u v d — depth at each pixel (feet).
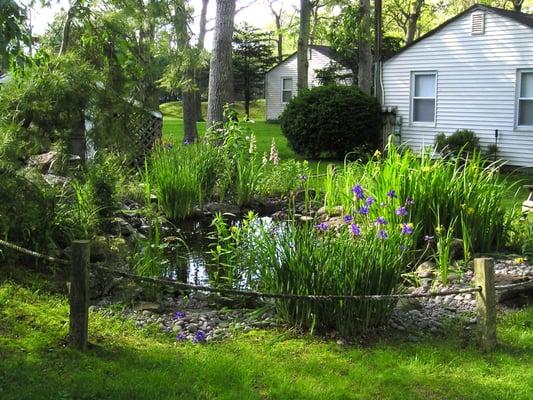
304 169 35.55
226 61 42.39
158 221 23.11
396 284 13.98
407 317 14.57
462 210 19.53
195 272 19.51
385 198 19.60
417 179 19.81
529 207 23.22
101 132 20.04
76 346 11.79
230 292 12.15
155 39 43.47
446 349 12.60
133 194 28.25
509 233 20.99
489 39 47.19
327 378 11.13
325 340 13.10
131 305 15.30
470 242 19.47
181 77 47.55
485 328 12.44
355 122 49.11
